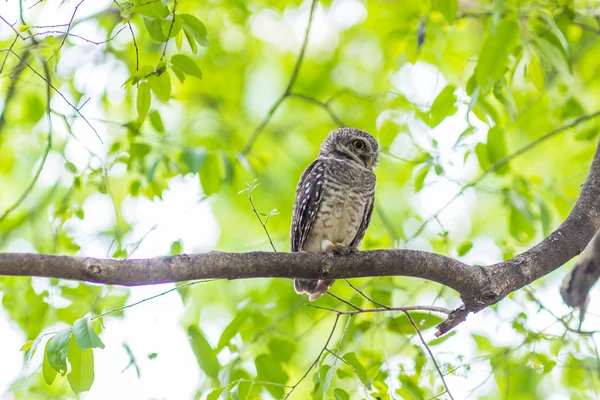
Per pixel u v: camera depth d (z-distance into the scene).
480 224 16.95
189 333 10.03
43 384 11.62
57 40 11.47
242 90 18.08
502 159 11.37
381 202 16.84
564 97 13.02
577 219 8.38
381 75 17.75
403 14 16.81
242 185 15.59
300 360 14.36
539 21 10.81
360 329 10.38
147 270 6.48
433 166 11.47
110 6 13.24
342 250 7.60
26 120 13.54
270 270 7.23
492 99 12.48
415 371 9.41
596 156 8.96
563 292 9.91
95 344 6.54
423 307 8.11
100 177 11.10
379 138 14.27
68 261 6.15
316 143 17.69
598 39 14.84
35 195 15.23
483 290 7.69
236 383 8.70
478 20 14.69
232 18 17.22
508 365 9.98
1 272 5.96
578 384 10.26
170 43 14.84
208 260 6.84
